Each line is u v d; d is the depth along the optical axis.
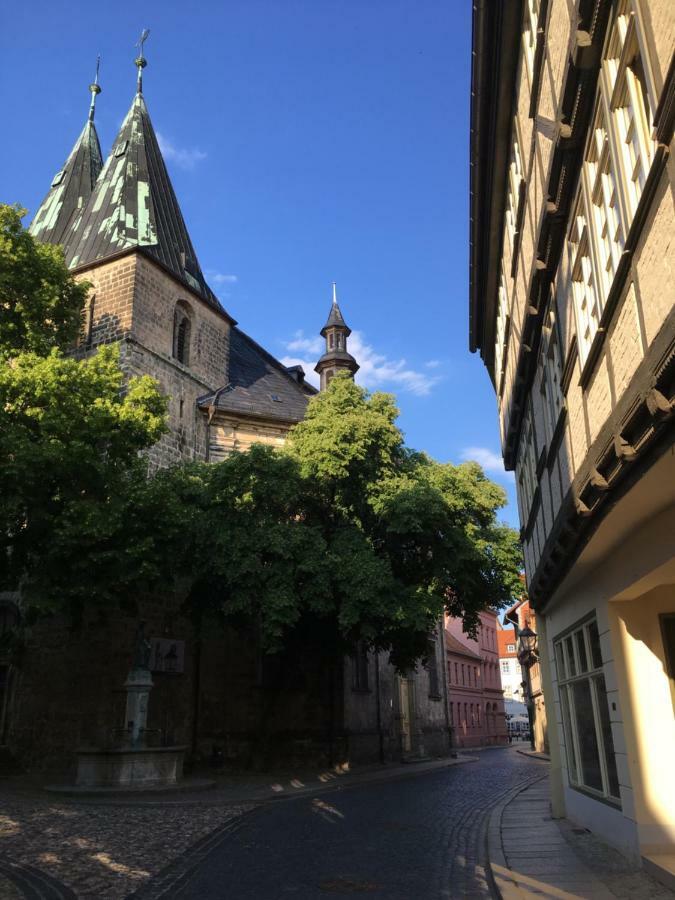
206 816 14.11
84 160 35.72
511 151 12.40
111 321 27.27
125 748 18.33
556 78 7.72
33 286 20.55
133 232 28.75
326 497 23.44
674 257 4.65
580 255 7.66
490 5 10.34
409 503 20.98
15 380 17.05
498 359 18.22
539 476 11.72
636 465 5.73
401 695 37.34
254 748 25.34
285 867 9.03
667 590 9.05
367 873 8.60
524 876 8.09
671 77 4.26
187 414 28.70
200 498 21.33
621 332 6.04
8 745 23.30
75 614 19.19
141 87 34.25
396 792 19.17
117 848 10.45
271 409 31.41
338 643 24.11
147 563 17.45
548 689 13.73
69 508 16.72
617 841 9.27
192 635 25.55
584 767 11.34
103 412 17.70
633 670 8.89
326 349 42.91
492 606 26.00
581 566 9.65
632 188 5.78
